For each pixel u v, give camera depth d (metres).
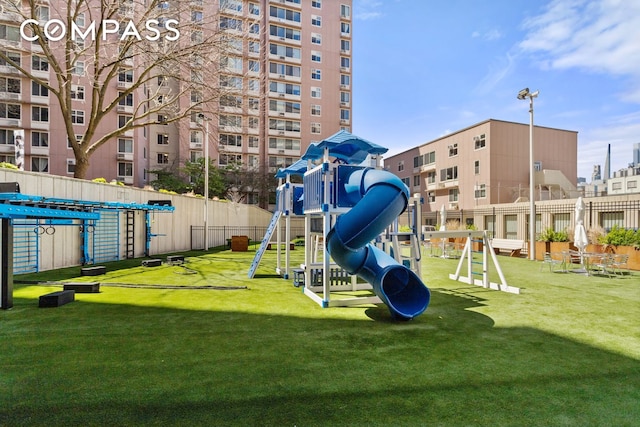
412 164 40.09
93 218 8.51
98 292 7.52
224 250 19.31
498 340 4.51
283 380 3.29
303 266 8.97
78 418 2.62
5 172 8.95
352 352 4.05
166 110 19.67
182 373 3.43
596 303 6.71
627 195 15.62
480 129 29.52
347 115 49.47
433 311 6.06
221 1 18.56
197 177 35.09
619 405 2.88
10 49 15.44
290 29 46.56
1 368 3.52
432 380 3.32
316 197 7.20
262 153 44.91
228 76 19.38
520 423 2.60
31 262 10.14
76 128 32.91
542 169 29.20
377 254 5.97
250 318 5.52
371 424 2.57
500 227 20.95
